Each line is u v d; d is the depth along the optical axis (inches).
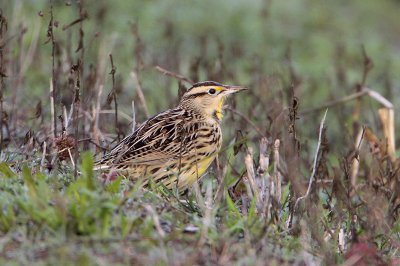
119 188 394.6
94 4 819.4
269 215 409.1
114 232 354.0
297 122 623.2
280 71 803.4
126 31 858.1
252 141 570.6
